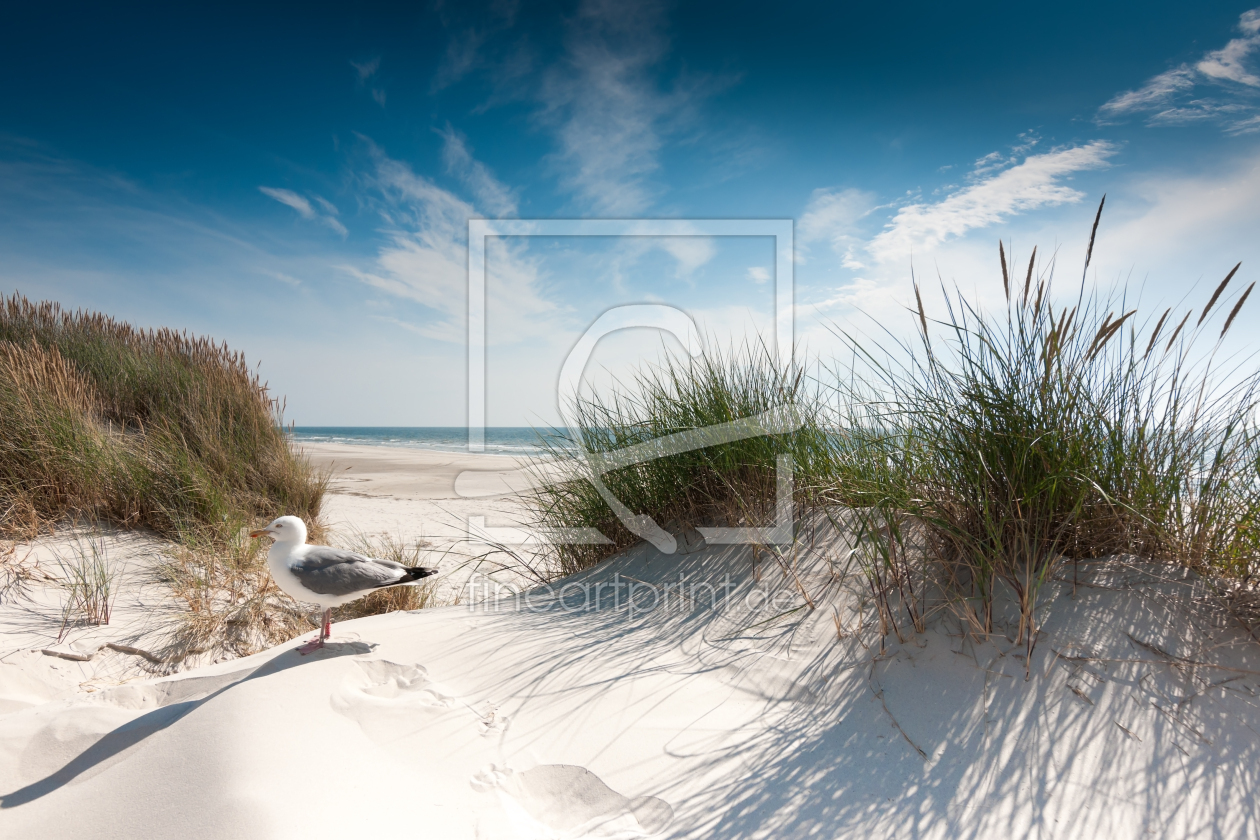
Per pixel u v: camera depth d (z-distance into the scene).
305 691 2.49
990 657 2.51
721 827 1.96
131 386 8.15
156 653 3.81
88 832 1.78
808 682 2.67
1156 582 2.64
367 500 9.12
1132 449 2.88
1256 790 1.88
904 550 2.95
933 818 1.93
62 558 4.62
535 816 2.03
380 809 1.88
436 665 3.00
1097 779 2.00
